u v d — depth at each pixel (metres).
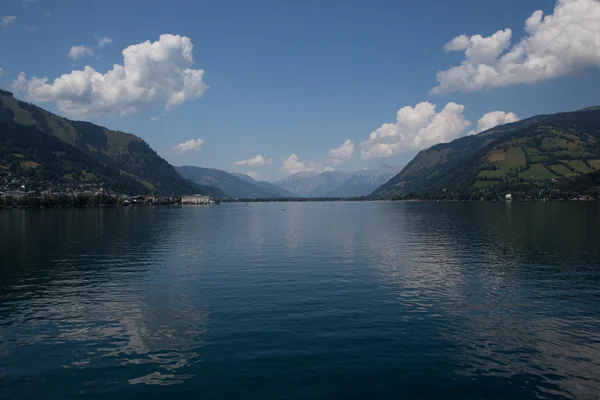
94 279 41.09
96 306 31.23
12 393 18.12
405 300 32.09
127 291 35.84
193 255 56.88
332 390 18.00
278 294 34.09
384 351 22.08
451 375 19.42
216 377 19.27
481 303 31.30
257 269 45.78
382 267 46.50
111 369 20.31
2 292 35.84
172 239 78.50
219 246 67.19
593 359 21.30
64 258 54.66
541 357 21.50
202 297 33.44
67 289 36.81
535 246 62.31
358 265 47.97
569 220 112.19
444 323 26.58
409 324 26.36
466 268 45.50
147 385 18.62
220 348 22.61
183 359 21.30
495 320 27.22
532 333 24.88
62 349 22.91
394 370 19.88
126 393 17.98
